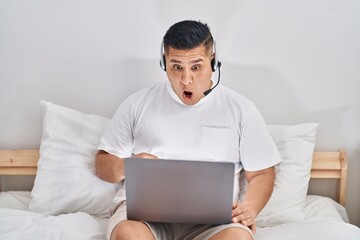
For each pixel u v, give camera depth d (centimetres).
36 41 181
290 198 166
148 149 154
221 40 179
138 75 183
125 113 157
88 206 166
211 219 124
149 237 126
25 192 184
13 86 185
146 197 122
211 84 153
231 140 151
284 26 177
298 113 184
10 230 140
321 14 176
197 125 151
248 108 152
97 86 185
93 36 181
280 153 171
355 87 180
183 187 120
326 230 139
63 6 178
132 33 180
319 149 186
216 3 176
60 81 185
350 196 189
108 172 156
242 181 160
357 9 175
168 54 142
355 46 177
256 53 180
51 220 150
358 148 185
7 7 179
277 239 138
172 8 177
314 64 179
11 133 189
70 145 171
